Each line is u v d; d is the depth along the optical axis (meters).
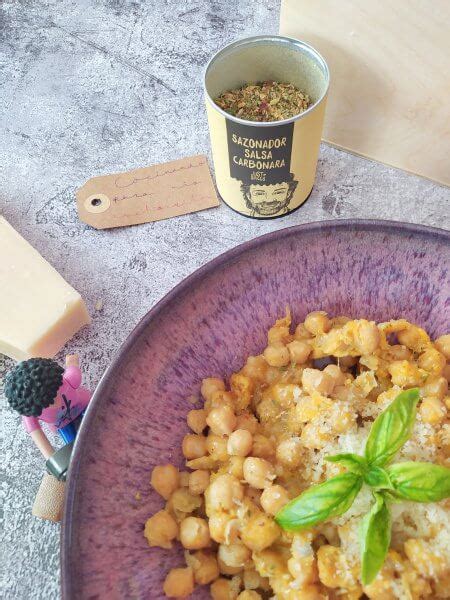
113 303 0.97
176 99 1.17
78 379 0.80
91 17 1.29
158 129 1.14
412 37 0.86
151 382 0.75
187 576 0.66
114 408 0.70
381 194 1.04
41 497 0.77
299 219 1.02
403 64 0.90
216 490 0.68
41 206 1.07
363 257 0.81
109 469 0.68
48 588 0.76
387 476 0.60
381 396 0.74
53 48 1.25
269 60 0.94
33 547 0.78
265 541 0.65
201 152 1.10
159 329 0.75
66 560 0.61
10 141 1.14
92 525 0.65
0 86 1.21
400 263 0.81
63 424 0.81
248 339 0.83
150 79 1.20
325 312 0.83
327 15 0.90
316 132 0.87
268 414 0.77
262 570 0.66
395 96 0.95
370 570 0.56
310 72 0.93
